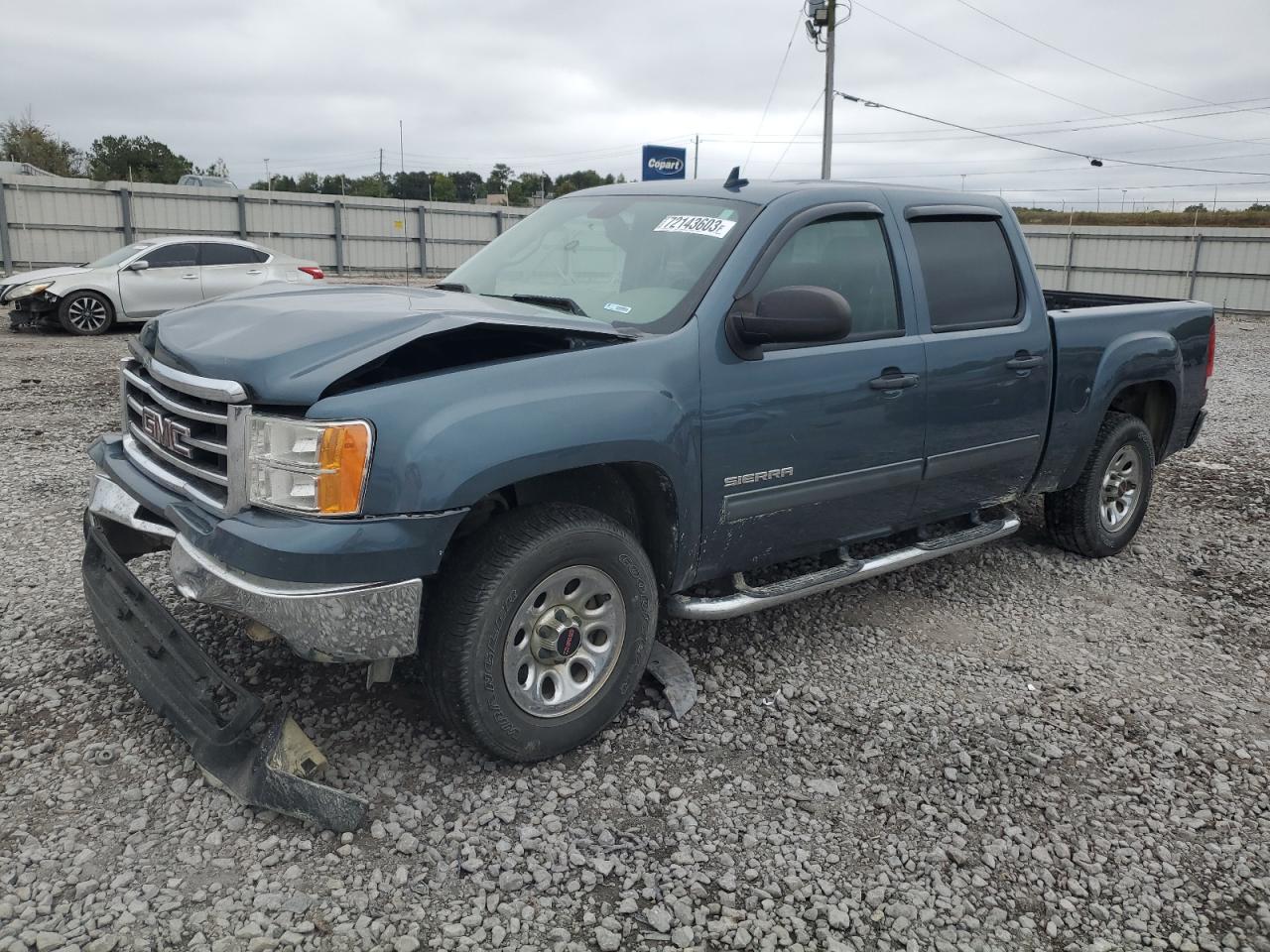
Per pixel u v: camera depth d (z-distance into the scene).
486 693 2.92
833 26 29.80
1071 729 3.61
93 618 3.63
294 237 29.95
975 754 3.40
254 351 2.79
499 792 2.99
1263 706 3.87
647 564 3.25
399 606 2.71
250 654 3.73
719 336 3.37
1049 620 4.63
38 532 5.13
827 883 2.69
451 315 2.92
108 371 11.03
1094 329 4.92
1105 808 3.13
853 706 3.68
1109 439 5.18
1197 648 4.40
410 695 3.49
